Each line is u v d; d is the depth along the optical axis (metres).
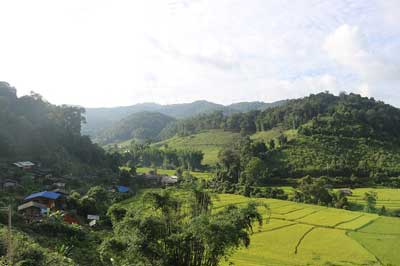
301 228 76.62
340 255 59.16
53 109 143.25
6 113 119.62
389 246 65.00
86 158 132.38
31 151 115.44
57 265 34.66
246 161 149.88
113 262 30.92
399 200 115.25
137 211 34.03
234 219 31.66
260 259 54.44
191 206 37.19
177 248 30.83
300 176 145.88
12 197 78.56
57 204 75.38
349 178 143.88
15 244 34.09
